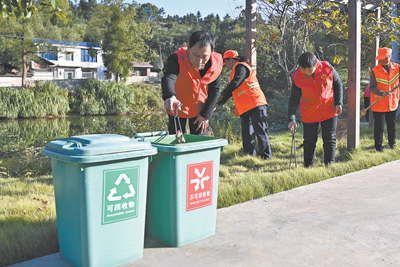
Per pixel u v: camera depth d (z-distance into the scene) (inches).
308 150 244.5
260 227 139.1
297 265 110.0
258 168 254.2
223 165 267.0
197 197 125.3
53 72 2635.3
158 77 2731.3
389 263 110.8
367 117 530.9
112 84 1633.9
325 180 203.6
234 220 146.7
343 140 323.6
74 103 1568.7
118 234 108.8
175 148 115.0
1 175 321.7
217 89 177.9
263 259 113.9
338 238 128.7
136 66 3262.8
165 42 4603.8
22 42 1923.0
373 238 128.6
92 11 5994.1
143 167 112.2
